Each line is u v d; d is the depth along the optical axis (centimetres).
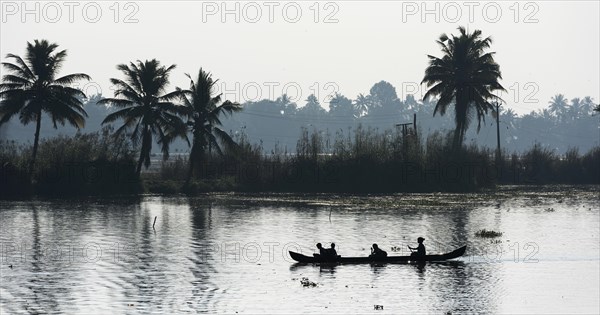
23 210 13912
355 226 11719
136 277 7800
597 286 7569
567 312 6625
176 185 18900
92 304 6725
